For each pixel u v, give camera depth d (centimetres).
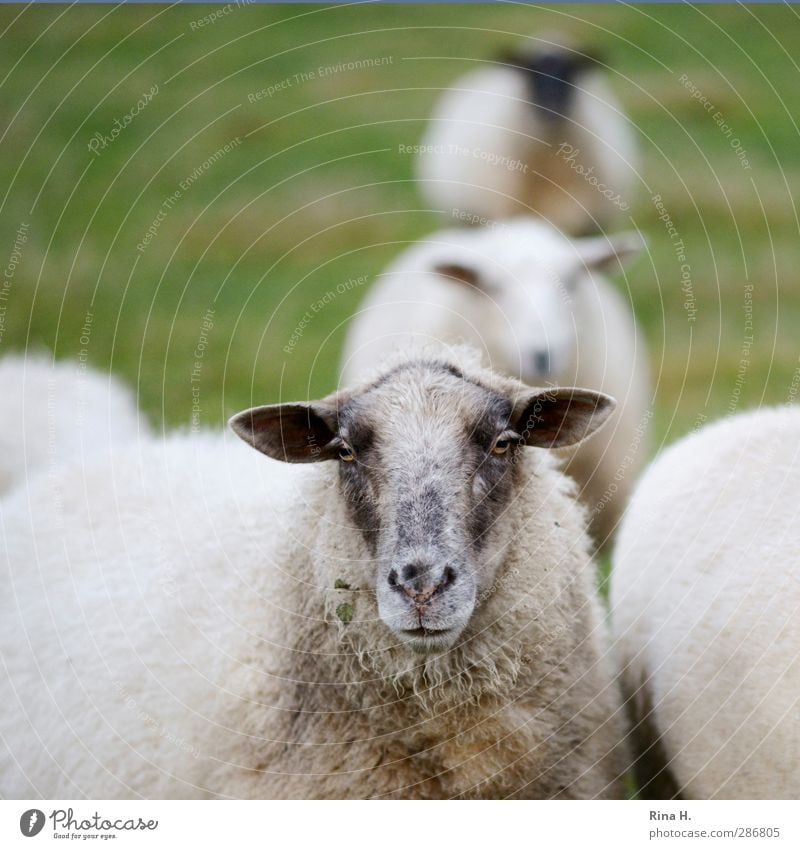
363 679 449
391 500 434
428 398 454
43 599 550
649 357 1180
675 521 527
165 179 1631
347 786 450
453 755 450
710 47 2166
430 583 414
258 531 506
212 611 488
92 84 1970
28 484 636
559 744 464
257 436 469
